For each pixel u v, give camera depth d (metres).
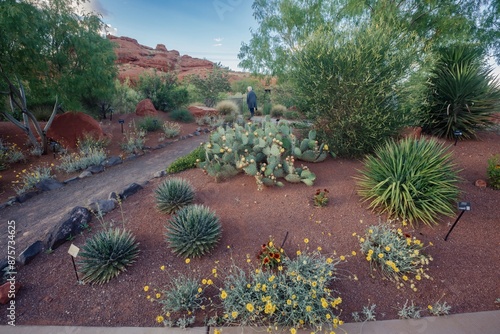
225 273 2.96
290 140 5.45
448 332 2.20
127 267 3.06
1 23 5.32
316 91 5.51
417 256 2.88
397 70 5.12
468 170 4.91
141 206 4.30
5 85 6.75
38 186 5.54
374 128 5.23
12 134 8.60
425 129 6.95
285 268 2.92
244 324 2.32
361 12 8.27
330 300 2.48
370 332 2.23
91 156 7.00
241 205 4.18
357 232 3.47
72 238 3.53
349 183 4.66
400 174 3.77
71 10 7.16
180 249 3.23
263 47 11.91
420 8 7.46
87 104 11.25
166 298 2.67
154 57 40.94
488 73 6.46
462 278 2.75
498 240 3.21
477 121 6.16
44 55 6.81
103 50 8.17
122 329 2.34
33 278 2.93
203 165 4.93
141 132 9.54
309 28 10.49
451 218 3.60
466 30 7.41
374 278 2.81
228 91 23.53
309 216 3.85
